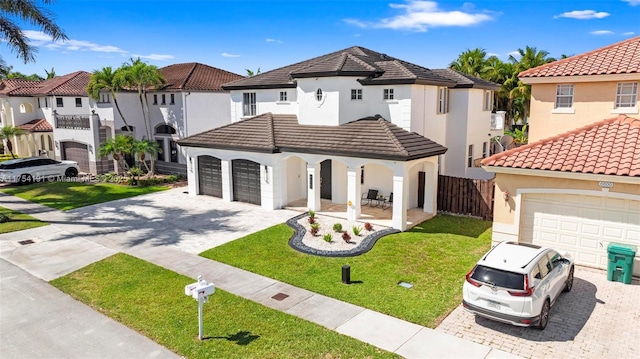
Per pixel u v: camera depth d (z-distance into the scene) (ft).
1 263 51.37
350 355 31.73
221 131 83.20
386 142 62.59
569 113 55.93
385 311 38.32
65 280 46.19
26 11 73.20
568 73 54.54
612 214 44.96
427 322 36.32
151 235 61.36
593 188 45.03
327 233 59.93
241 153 76.18
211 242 57.72
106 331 35.86
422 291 42.14
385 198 73.46
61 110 133.69
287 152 71.36
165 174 110.01
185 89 105.81
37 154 137.28
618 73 51.13
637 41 58.18
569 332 34.35
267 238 58.65
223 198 81.56
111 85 102.22
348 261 50.16
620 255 42.57
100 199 84.74
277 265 49.37
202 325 35.27
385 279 45.06
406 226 61.87
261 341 33.68
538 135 58.39
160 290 43.11
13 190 94.73
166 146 114.62
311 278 45.65
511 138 93.86
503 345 32.81
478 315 35.42
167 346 33.42
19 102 140.56
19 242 59.00
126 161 117.29
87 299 41.63
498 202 50.62
